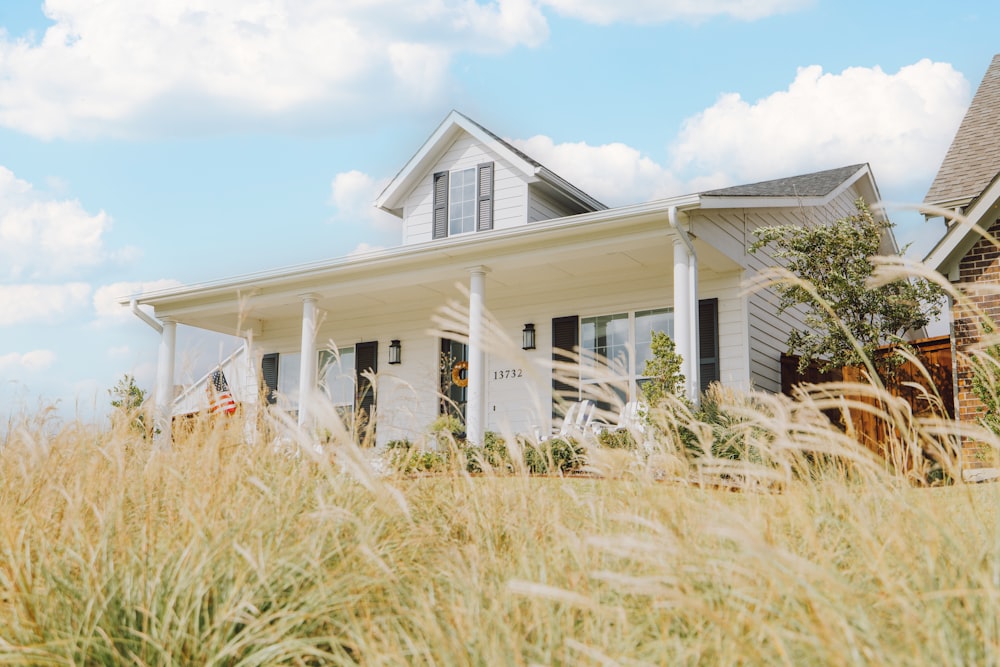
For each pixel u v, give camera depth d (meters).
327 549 3.43
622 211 10.38
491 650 2.41
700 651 2.26
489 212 14.72
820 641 2.04
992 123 11.38
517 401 13.62
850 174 14.64
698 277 12.40
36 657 2.68
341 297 14.53
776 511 3.09
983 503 3.10
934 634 2.08
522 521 3.53
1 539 3.31
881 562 2.26
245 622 2.88
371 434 4.65
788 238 11.86
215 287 13.73
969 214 8.98
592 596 2.66
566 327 13.48
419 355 14.94
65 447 4.50
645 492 3.28
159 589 2.96
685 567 2.54
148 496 3.85
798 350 12.77
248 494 3.87
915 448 2.86
